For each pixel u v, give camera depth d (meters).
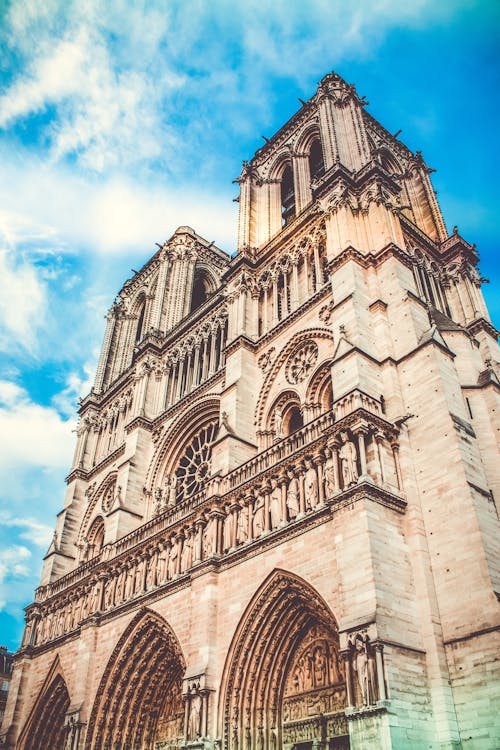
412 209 61.22
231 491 40.75
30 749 52.06
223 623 36.41
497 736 25.66
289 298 52.91
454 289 52.00
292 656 35.91
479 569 29.09
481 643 27.62
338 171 49.91
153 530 48.44
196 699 34.44
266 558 35.53
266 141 70.38
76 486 70.56
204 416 57.38
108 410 75.12
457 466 32.19
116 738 43.78
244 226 61.78
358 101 60.34
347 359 37.59
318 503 34.31
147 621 43.38
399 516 32.12
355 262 43.41
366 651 26.89
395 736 24.88
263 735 34.00
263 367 49.88
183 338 66.38
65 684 50.53
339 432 34.38
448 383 35.94
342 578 29.89
